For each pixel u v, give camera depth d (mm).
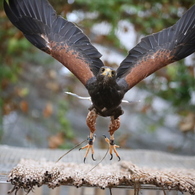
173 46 6820
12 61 13734
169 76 13125
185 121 13406
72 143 13594
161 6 12945
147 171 7164
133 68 6660
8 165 7980
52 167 6898
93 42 13359
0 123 13922
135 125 14938
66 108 14078
